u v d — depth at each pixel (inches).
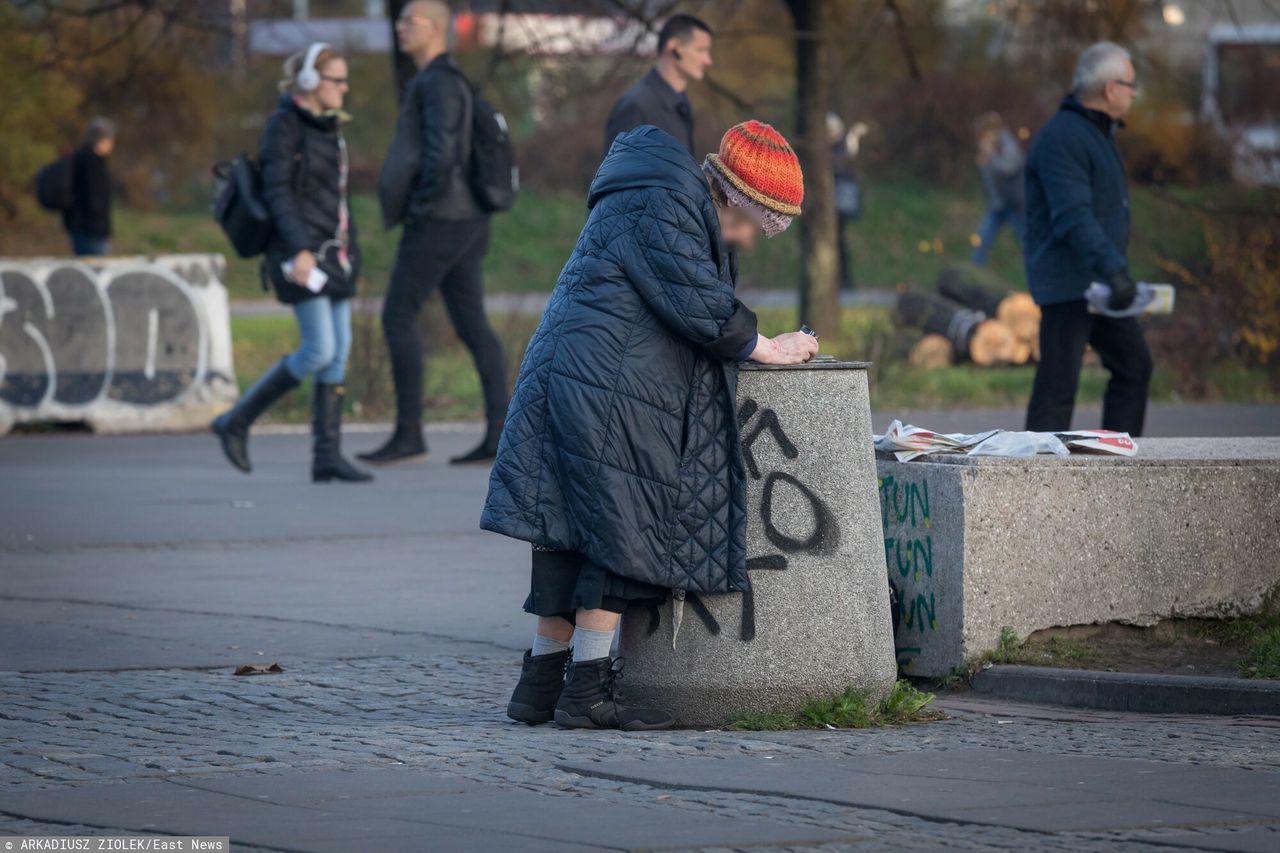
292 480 1391.5
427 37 1384.1
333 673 700.0
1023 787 485.7
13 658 727.1
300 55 1295.5
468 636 783.7
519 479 583.8
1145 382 1043.3
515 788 493.4
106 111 3284.9
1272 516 711.1
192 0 2664.9
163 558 1018.7
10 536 1099.3
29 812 464.1
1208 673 654.5
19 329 1779.0
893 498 697.6
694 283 575.8
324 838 433.1
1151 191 2255.2
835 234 2549.2
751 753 543.5
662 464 579.5
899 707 610.5
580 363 578.9
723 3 2544.3
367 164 3634.4
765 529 597.3
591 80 2522.1
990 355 2342.5
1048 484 681.6
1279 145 2792.8
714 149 2898.6
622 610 593.3
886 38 2896.2
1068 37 2472.9
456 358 2138.3
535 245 3627.0
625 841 426.0
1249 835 431.2
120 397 1801.2
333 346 1353.3
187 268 1827.0
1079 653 679.7
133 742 563.2
